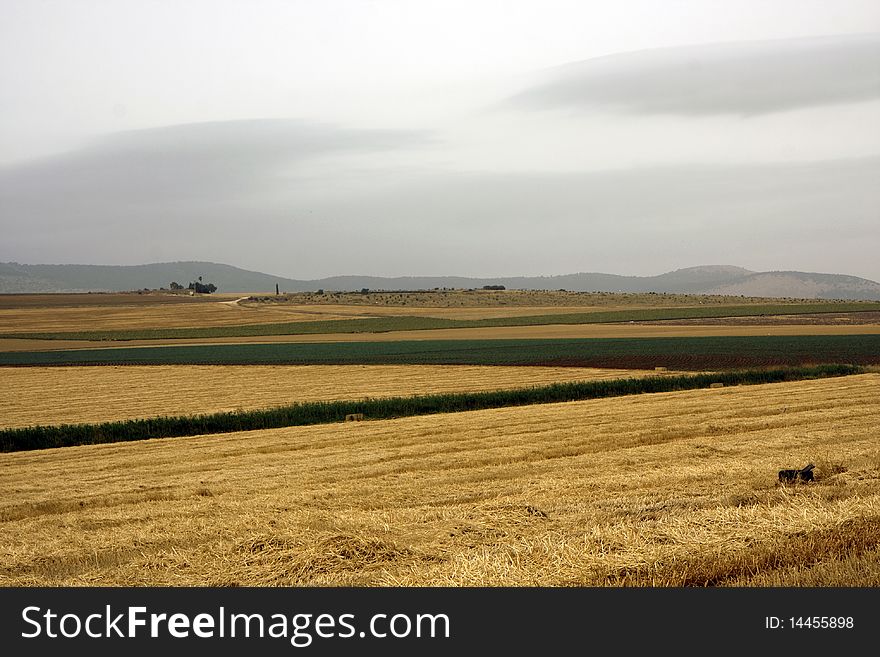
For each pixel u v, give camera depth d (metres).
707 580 9.44
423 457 20.55
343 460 20.69
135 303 187.00
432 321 126.88
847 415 25.05
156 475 19.83
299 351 81.00
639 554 9.81
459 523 12.35
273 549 11.12
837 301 177.50
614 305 167.75
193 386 52.59
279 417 32.16
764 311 130.88
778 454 18.44
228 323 131.00
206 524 13.03
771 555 9.81
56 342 102.94
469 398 35.50
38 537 13.02
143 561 11.12
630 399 33.81
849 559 9.66
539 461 19.05
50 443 29.27
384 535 11.65
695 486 14.83
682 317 122.81
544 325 114.56
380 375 56.25
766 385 37.41
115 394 48.75
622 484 15.20
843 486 13.70
